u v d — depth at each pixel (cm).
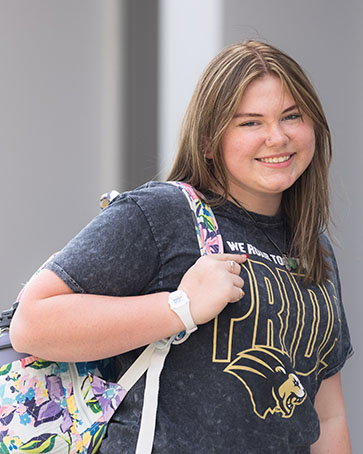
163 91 604
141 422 271
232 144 287
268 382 280
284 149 288
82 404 285
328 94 544
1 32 592
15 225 603
